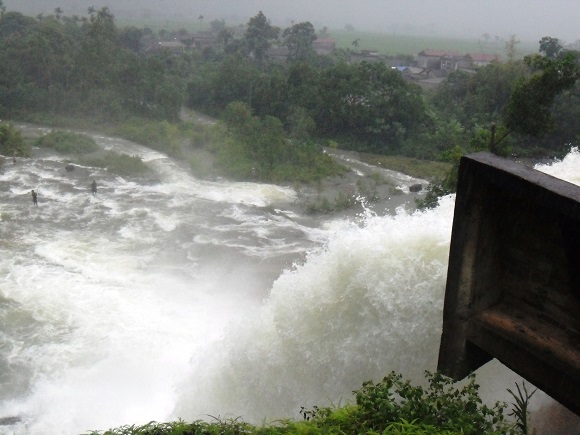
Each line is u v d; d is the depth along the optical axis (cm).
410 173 4100
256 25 8131
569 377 484
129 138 4641
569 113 4500
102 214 2770
